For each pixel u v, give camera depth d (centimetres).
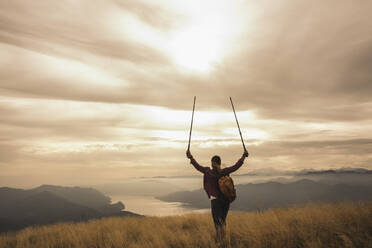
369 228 530
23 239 770
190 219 905
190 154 600
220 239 538
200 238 590
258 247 477
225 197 551
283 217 669
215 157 587
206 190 579
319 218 609
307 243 461
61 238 704
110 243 619
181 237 597
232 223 688
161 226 827
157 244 562
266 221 618
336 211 661
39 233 865
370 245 438
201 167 592
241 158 575
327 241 487
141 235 702
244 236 543
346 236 465
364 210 628
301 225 576
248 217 742
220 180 550
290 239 498
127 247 591
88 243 641
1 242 759
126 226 858
